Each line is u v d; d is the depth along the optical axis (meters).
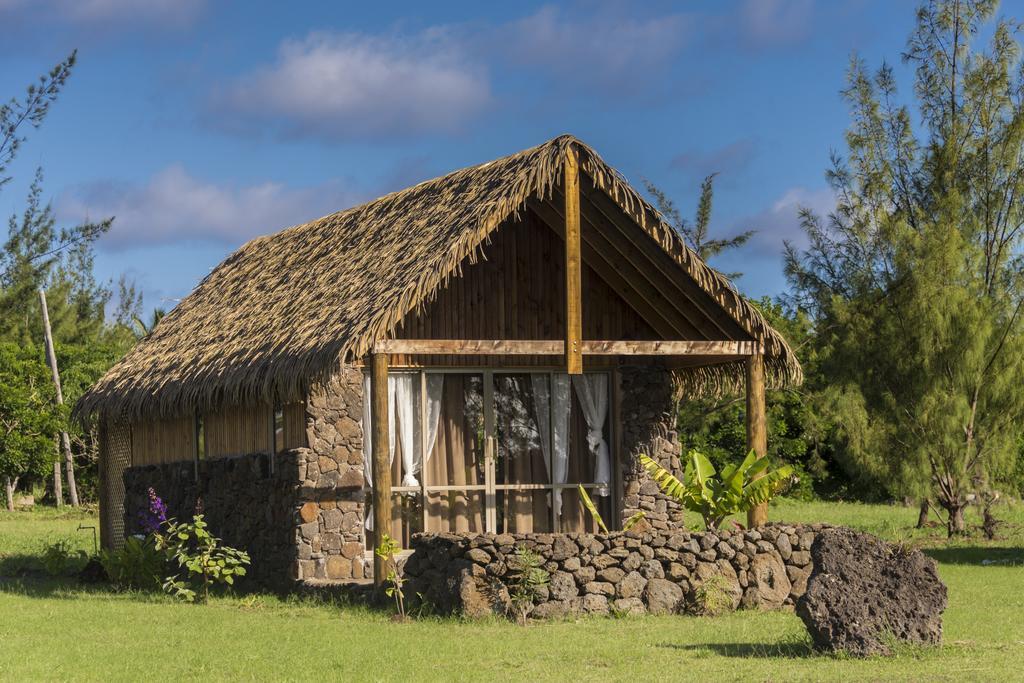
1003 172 26.20
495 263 18.73
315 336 15.90
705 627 12.88
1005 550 22.41
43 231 40.69
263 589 17.73
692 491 15.85
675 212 41.53
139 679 10.20
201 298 23.89
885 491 36.97
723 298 17.08
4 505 37.28
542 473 19.06
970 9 26.67
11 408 32.44
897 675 9.62
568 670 10.34
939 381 24.44
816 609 10.86
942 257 24.84
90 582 19.00
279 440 17.91
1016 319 24.75
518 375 19.09
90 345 45.38
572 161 15.99
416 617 13.86
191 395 18.42
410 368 18.27
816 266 28.62
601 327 19.31
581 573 13.89
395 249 16.81
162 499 21.58
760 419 17.34
